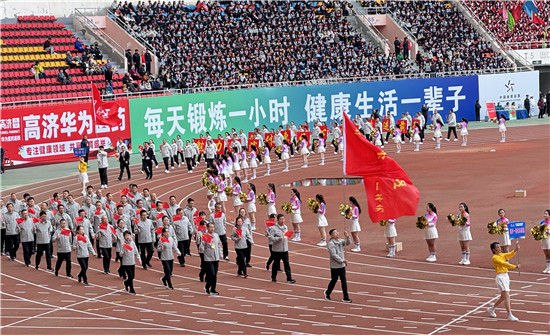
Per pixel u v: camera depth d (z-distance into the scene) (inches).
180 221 1514.5
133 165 2723.9
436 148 2898.6
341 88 3400.6
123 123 2910.9
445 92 3614.7
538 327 1059.3
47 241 1529.3
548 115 3782.0
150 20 3324.3
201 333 1095.0
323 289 1315.2
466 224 1411.2
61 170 2647.6
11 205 1637.6
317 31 3592.5
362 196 2066.9
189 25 3353.8
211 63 3260.3
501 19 4074.8
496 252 1111.0
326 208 1955.0
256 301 1254.9
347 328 1087.6
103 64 3110.2
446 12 3939.5
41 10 3248.0
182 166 2721.5
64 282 1438.2
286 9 3617.1
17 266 1582.2
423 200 1971.0
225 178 2192.4
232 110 3159.5
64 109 2792.8
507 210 1791.3
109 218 1658.5
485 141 3009.4
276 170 2596.0
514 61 3858.3
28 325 1171.9
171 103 3016.7
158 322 1159.0
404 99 3533.5
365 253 1550.2
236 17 3491.6
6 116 2682.1
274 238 1357.0
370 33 3759.8
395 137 2824.8
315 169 2573.8
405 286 1305.4
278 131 2869.1
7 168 2694.4
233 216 1932.8
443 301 1206.3
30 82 2878.9
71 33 3171.8
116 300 1299.2
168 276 1352.1
